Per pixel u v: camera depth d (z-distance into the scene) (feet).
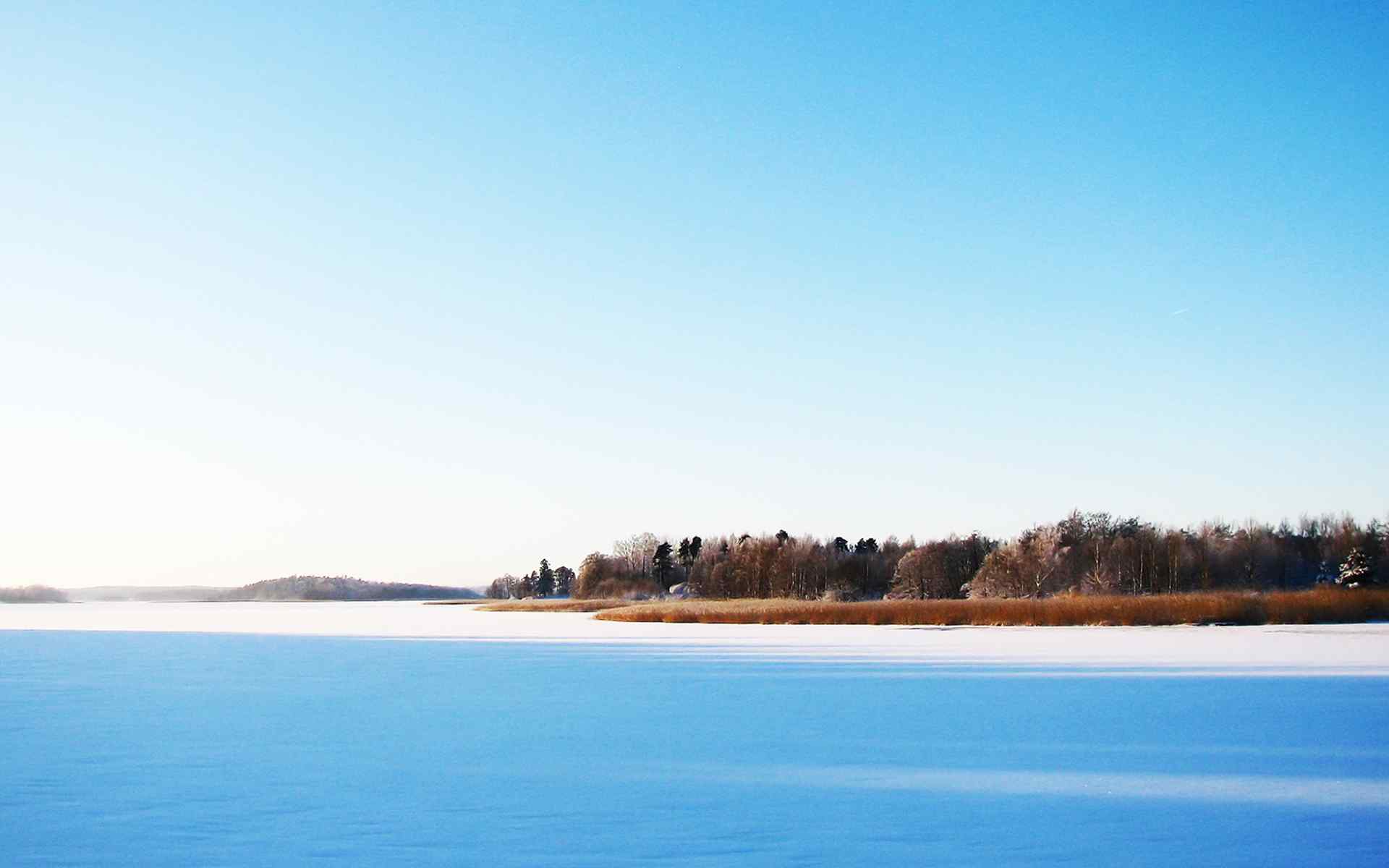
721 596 418.72
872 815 35.01
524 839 32.01
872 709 62.80
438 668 97.60
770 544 415.64
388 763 44.96
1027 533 329.31
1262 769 42.88
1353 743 49.19
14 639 158.51
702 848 31.01
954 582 358.84
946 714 60.18
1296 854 30.14
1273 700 65.57
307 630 199.21
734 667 95.20
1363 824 33.53
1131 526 338.13
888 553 456.04
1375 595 177.37
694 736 52.24
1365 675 82.07
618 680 83.10
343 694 73.31
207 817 34.94
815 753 47.11
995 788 39.37
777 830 33.09
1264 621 176.76
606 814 35.29
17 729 55.52
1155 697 67.92
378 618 294.05
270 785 40.22
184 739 52.16
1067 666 92.17
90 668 98.58
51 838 32.30
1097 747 48.19
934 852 30.45
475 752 47.91
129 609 500.74
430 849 30.91
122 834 32.71
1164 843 31.37
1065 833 32.60
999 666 92.84
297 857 30.12
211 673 92.32
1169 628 165.58
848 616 201.57
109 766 44.32
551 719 59.11
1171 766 43.57
